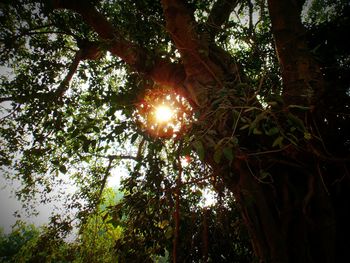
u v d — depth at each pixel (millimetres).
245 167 2490
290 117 1803
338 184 2260
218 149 1729
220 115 2055
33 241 6699
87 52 5109
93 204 5371
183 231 3221
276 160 2389
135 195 2893
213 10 4574
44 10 5324
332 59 3680
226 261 3596
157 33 5176
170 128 3025
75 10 4352
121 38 4395
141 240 3010
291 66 2822
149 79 4227
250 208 2379
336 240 2145
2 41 5875
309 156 2291
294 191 2316
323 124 2352
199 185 3191
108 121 3471
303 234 2148
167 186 2930
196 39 3539
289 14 3135
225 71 3367
